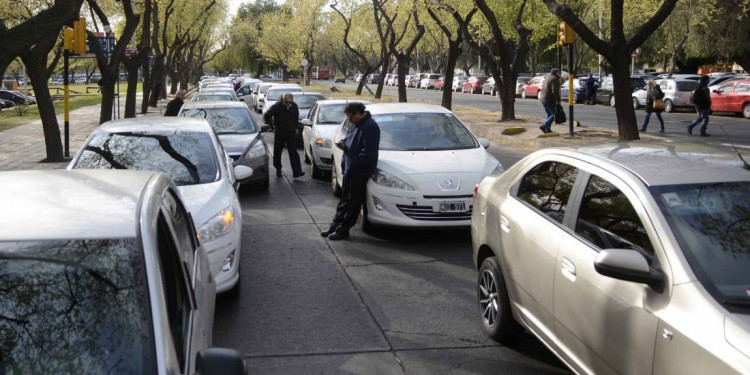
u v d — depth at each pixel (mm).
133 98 20984
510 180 5418
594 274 3822
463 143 9602
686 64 54062
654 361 3238
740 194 3732
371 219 8672
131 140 7461
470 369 4953
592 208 4168
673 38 39406
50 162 16234
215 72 156750
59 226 2750
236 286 6348
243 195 12094
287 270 7465
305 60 57562
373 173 8664
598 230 4012
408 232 9227
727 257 3334
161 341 2471
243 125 13117
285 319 5969
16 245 2656
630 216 3793
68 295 2572
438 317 6027
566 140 17984
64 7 8672
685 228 3510
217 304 6363
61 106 41125
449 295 6637
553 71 19391
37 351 2477
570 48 18141
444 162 8742
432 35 54031
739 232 3475
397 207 8445
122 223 2791
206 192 6477
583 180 4391
